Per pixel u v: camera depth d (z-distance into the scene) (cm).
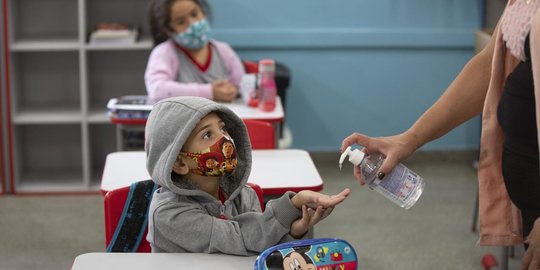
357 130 484
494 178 173
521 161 157
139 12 448
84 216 394
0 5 414
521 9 152
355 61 474
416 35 468
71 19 448
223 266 167
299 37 467
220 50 375
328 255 156
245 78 351
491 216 175
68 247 353
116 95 458
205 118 177
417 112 483
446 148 486
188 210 175
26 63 450
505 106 158
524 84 152
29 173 455
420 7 467
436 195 423
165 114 176
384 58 475
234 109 336
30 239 362
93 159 464
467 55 475
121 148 342
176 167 177
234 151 179
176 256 172
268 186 239
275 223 169
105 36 420
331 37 468
